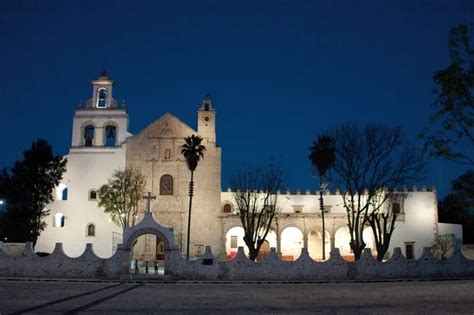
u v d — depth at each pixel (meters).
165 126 84.19
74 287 38.53
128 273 49.41
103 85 86.19
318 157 72.31
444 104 27.27
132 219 78.12
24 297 29.83
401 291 35.88
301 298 31.12
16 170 75.62
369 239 84.31
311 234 84.38
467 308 25.16
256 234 69.69
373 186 68.88
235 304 27.59
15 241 73.50
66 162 80.81
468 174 48.38
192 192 73.19
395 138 71.88
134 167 82.50
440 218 93.31
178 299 30.19
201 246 79.94
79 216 80.00
